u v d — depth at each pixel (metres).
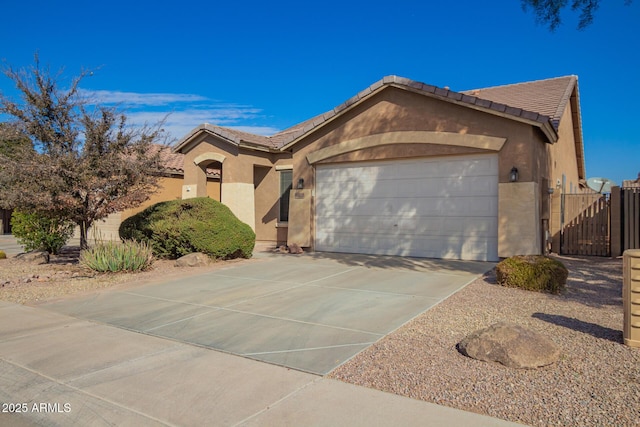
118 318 7.95
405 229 14.40
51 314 8.30
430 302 8.52
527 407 4.37
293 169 16.66
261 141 19.41
